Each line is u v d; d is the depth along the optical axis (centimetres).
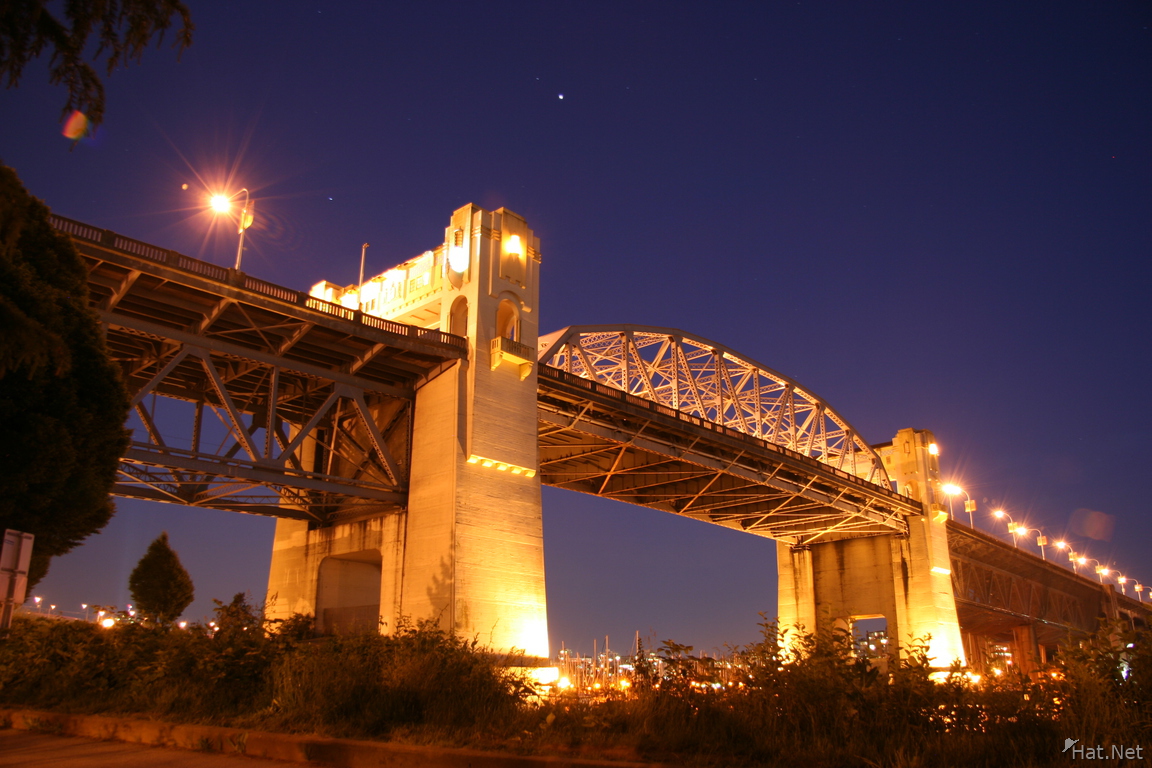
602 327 6219
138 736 1419
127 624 1969
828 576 9081
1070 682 1054
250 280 3506
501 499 4069
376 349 3934
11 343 1044
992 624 11806
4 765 1176
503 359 4206
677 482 7012
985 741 986
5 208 1166
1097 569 15412
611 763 981
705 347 7225
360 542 4250
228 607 1919
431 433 4119
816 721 1095
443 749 1104
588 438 5772
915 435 9075
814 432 8544
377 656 1645
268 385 4438
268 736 1246
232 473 3522
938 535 8750
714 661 1308
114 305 3359
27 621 2097
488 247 4422
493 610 3850
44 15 1169
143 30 1211
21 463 2050
